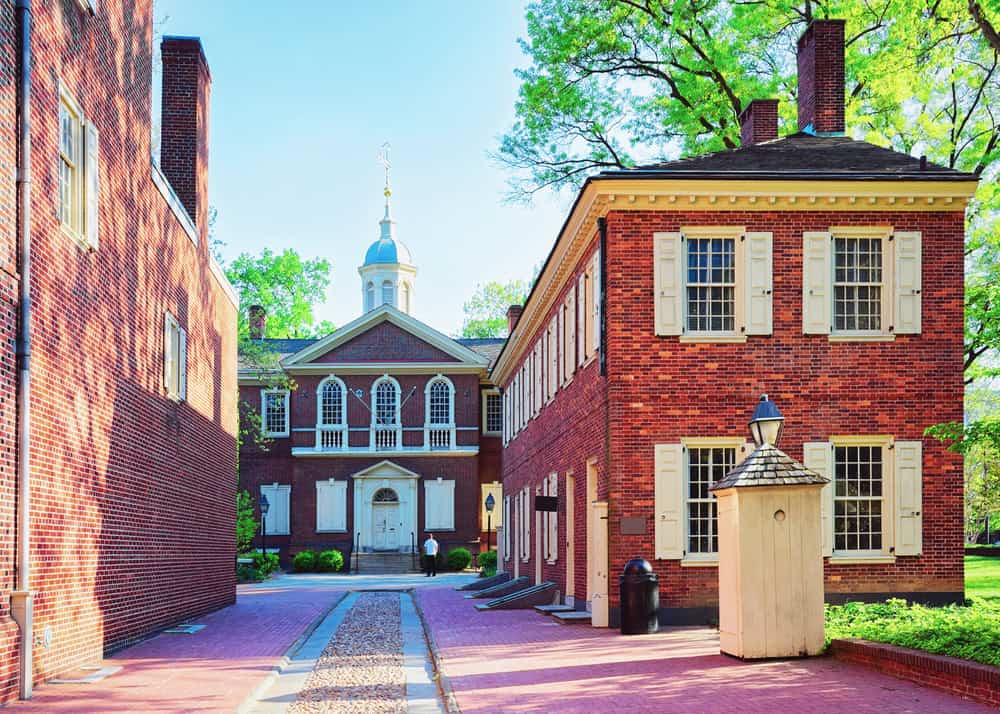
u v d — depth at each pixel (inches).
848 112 1235.9
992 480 888.9
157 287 849.5
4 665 498.9
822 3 1274.6
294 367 2294.5
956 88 1282.0
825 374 828.6
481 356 2316.7
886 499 823.1
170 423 892.0
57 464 593.9
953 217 840.9
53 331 589.0
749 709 426.0
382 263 2829.7
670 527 807.7
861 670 524.1
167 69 1047.6
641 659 600.4
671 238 825.5
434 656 668.7
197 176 1047.6
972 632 524.4
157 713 464.8
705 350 824.3
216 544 1114.7
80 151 650.2
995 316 804.6
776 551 579.5
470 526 2292.1
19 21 543.2
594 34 1385.3
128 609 740.7
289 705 500.1
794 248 834.2
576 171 1461.6
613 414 817.5
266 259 2881.4
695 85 1365.7
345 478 2290.8
